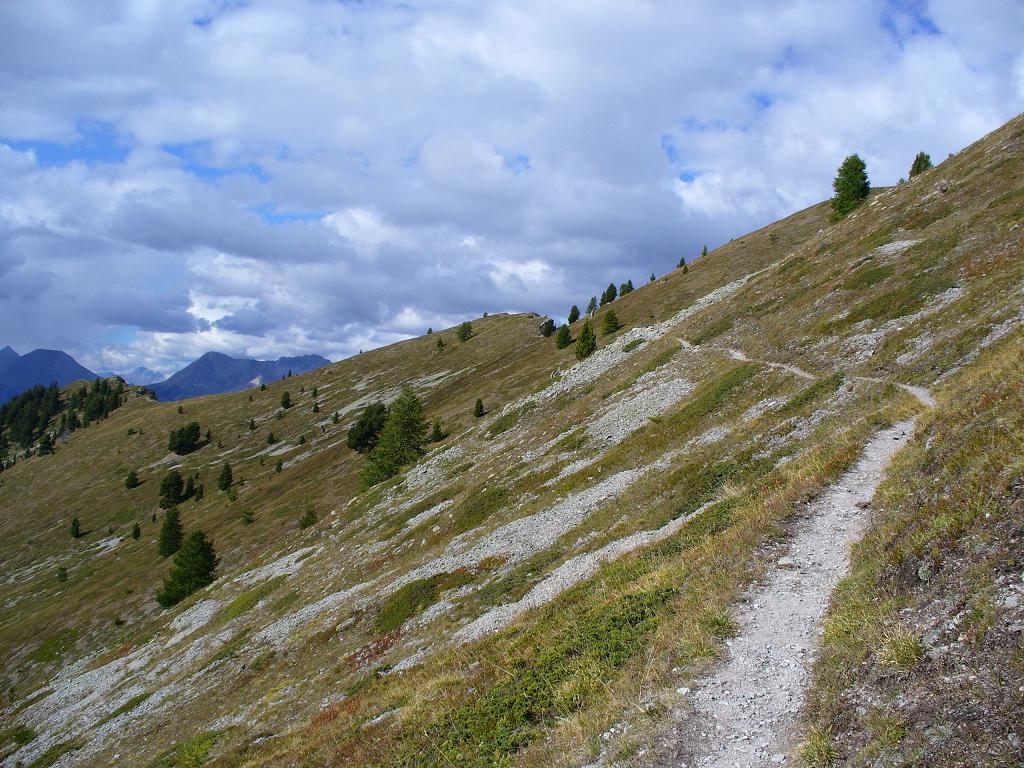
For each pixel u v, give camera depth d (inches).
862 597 421.4
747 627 458.0
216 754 984.9
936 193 2164.1
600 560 936.9
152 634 2578.7
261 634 1627.7
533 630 699.4
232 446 7598.4
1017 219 1502.2
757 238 5300.2
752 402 1389.0
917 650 320.5
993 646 287.6
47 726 2030.0
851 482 679.1
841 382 1164.5
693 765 334.0
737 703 375.2
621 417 1857.8
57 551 6087.6
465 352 7667.3
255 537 3907.5
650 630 527.5
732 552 605.3
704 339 2303.2
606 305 5748.0
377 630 1187.3
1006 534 350.9
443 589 1202.0
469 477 2185.0
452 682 654.5
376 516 2390.5
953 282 1432.1
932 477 514.3
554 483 1541.6
